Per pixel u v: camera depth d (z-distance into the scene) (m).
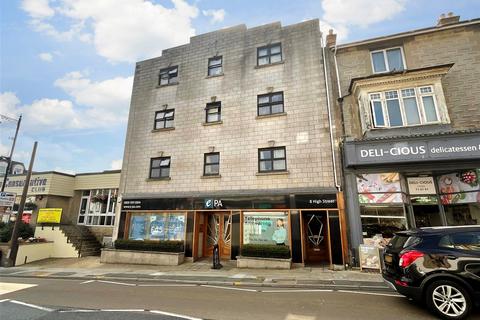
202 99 16.95
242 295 7.82
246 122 15.41
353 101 13.73
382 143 11.96
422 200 12.17
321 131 13.78
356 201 12.16
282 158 14.30
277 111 15.14
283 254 11.96
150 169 17.08
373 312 6.09
